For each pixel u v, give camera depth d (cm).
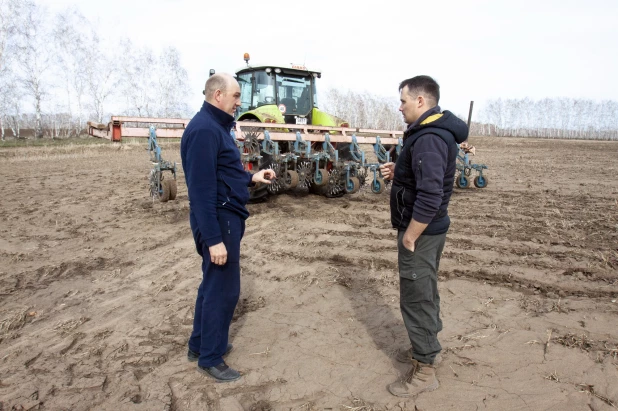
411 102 269
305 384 290
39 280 481
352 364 310
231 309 299
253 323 375
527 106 8494
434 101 268
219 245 276
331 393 280
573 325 344
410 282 269
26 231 669
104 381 299
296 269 486
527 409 256
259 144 803
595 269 448
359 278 454
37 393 286
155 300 425
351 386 286
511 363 300
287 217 718
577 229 602
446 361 306
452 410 258
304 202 836
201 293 306
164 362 322
